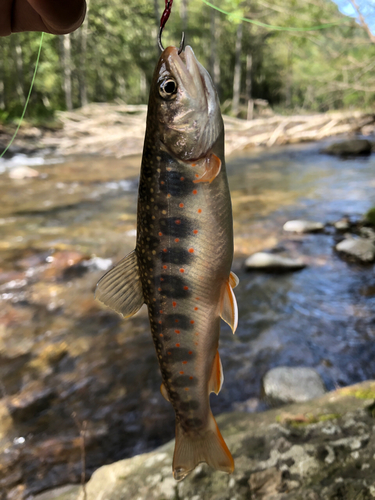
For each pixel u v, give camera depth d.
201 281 0.16
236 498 0.23
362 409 0.29
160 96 0.15
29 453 0.36
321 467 0.24
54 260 0.77
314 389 0.41
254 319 0.57
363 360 0.47
